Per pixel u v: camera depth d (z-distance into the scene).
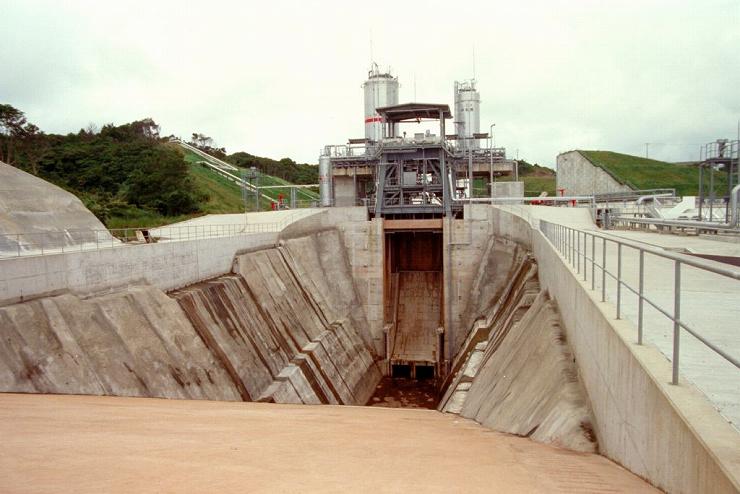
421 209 55.16
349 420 17.34
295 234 51.81
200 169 101.12
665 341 9.04
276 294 41.75
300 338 40.53
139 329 24.59
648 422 7.51
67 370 19.78
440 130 55.47
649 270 18.06
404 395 46.25
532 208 57.75
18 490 6.79
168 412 16.31
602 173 91.62
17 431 11.27
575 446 11.83
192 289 32.16
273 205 76.88
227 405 21.55
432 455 10.03
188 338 27.22
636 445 8.25
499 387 22.83
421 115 57.50
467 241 53.09
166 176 70.50
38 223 31.12
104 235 35.62
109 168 75.00
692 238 32.38
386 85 64.44
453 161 60.59
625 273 17.50
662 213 57.75
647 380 7.56
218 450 9.55
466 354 41.03
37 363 19.03
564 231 23.19
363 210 54.97
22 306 19.88
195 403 21.00
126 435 11.02
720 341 8.95
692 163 104.06
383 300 54.47
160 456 8.86
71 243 32.12
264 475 7.72
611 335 10.23
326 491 6.87
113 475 7.54
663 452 6.80
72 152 76.81
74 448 9.41
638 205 59.38
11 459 8.52
